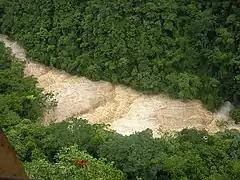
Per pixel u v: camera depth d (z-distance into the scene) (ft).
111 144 66.33
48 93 100.58
